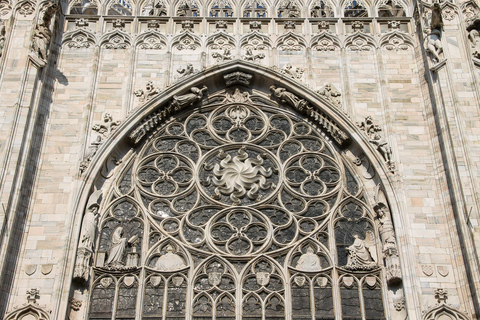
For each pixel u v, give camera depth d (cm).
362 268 3050
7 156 3022
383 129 3384
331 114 3422
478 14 3469
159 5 3812
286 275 3047
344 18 3747
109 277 3030
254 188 3278
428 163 3275
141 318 2947
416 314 2862
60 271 2922
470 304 2858
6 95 3194
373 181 3294
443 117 3225
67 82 3478
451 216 3083
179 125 3469
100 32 3659
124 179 3306
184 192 3256
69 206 3105
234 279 3036
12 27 3416
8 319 2789
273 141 3431
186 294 3003
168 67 3562
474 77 3278
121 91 3484
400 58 3619
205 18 3731
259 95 3569
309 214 3222
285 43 3669
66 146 3291
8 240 2870
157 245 3117
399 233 3053
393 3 3844
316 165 3366
